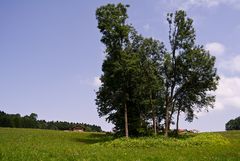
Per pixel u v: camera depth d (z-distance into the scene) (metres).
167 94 71.06
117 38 61.25
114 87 65.62
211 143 55.56
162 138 60.44
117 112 69.75
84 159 25.89
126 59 61.91
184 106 72.69
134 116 70.56
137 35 66.88
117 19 60.88
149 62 68.12
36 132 86.44
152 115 72.44
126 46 63.84
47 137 70.94
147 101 68.31
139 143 51.78
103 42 62.16
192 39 69.25
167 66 69.94
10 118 170.50
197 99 71.94
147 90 69.12
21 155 25.50
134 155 31.02
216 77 69.69
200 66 68.75
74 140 66.25
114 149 39.34
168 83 71.31
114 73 63.00
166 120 70.25
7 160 22.73
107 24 60.84
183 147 49.75
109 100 69.12
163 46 69.06
